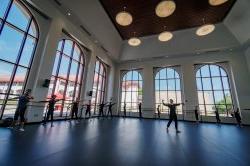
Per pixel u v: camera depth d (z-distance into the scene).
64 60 9.68
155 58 14.70
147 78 14.96
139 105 13.71
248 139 4.59
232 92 11.91
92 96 12.38
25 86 6.69
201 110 12.62
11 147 2.84
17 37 6.66
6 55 6.23
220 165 2.28
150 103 14.20
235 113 10.08
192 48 12.42
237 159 2.58
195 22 10.81
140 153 2.82
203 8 9.34
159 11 7.01
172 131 5.93
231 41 11.08
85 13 8.83
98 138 4.08
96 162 2.27
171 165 2.24
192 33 11.77
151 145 3.50
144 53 14.20
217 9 9.38
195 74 13.38
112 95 15.61
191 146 3.51
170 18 10.45
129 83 16.17
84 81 11.15
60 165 2.09
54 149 2.87
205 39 11.70
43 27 7.47
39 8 6.97
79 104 10.66
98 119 10.59
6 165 2.00
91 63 11.60
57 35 8.05
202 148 3.34
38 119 6.86
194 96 12.70
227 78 12.44
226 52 12.35
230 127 8.68
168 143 3.76
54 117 8.55
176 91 13.96
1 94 6.03
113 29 11.76
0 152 2.51
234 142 4.11
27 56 6.92
